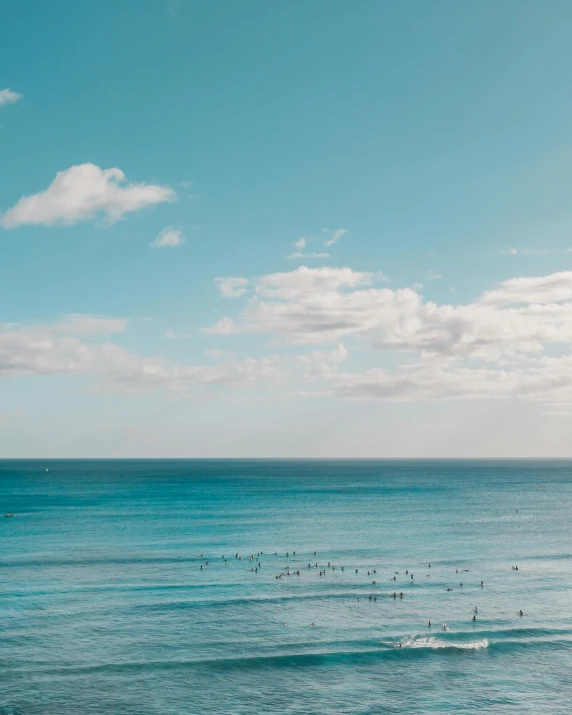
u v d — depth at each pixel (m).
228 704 46.38
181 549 106.25
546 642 59.12
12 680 49.69
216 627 62.66
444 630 62.38
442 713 45.34
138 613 67.06
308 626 63.25
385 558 99.56
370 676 51.50
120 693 47.78
